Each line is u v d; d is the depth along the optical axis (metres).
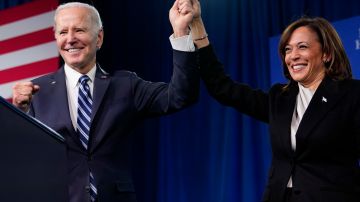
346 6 4.56
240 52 5.07
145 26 5.71
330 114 2.17
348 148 2.15
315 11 4.71
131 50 5.76
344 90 2.21
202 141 5.15
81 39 2.27
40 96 2.30
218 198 4.96
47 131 1.14
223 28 5.17
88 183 2.10
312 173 2.15
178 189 5.21
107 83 2.30
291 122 2.27
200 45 2.57
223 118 5.04
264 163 4.71
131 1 5.85
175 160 5.29
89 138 2.17
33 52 5.61
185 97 2.28
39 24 5.65
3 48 5.77
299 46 2.32
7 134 1.01
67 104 2.24
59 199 1.18
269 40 4.71
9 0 6.16
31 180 1.07
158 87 2.37
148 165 5.50
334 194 2.07
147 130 5.58
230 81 2.55
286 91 2.41
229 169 4.88
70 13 2.30
